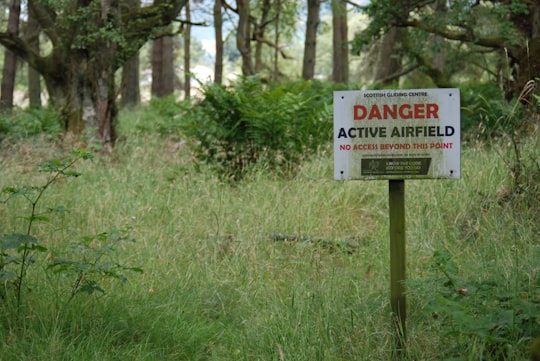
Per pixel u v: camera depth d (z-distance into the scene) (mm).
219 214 7262
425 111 4152
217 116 9992
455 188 7195
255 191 8102
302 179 8445
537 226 5660
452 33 14828
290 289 5410
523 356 3568
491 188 6922
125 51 14016
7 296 4602
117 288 5262
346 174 4219
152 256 6094
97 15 13484
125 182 9000
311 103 13664
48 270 5520
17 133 12461
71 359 4070
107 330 4512
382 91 4172
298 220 7125
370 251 6250
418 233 6332
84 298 4902
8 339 4219
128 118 20453
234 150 9938
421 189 7402
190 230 6875
